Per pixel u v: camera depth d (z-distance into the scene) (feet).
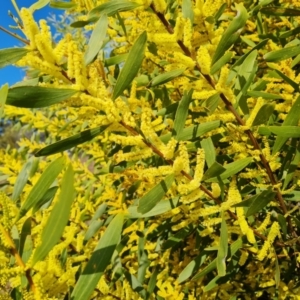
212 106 2.19
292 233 2.84
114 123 1.84
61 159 1.60
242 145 2.50
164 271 3.42
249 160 2.35
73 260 2.63
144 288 3.09
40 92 1.64
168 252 3.47
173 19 2.76
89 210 3.92
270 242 2.43
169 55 2.81
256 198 2.20
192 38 2.41
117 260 3.10
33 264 1.49
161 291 3.00
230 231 2.51
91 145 5.17
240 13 2.14
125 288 2.89
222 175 2.31
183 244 3.66
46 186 1.62
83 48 4.39
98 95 1.74
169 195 2.70
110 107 1.73
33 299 1.59
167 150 1.91
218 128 2.61
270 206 3.21
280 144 2.38
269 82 2.86
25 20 1.63
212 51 2.41
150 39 2.15
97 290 2.80
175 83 2.91
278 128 2.20
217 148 3.16
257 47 2.43
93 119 2.04
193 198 2.17
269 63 2.82
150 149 1.92
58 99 1.66
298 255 2.96
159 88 3.17
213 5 2.37
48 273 1.84
